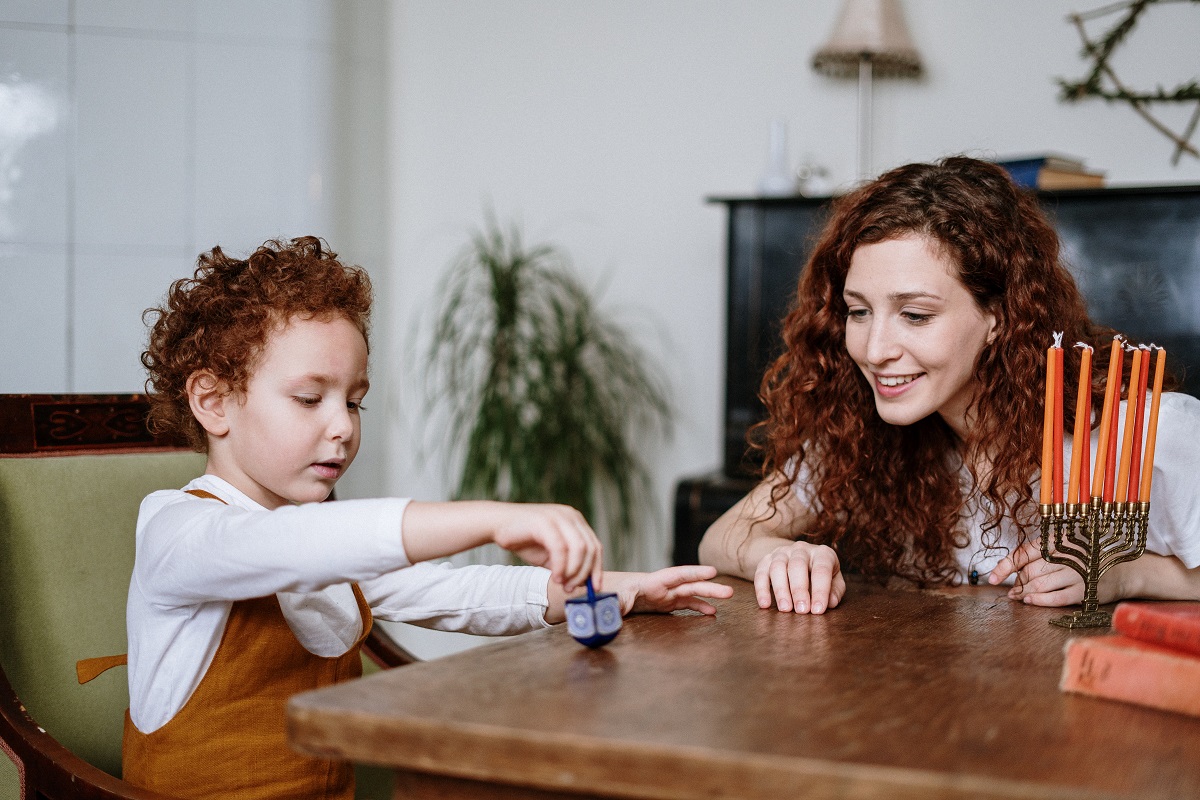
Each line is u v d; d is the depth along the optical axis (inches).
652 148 118.7
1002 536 52.5
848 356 52.7
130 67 110.0
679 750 22.0
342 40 117.9
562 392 109.8
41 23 107.2
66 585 47.8
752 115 115.2
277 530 32.8
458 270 122.8
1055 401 37.9
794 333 54.1
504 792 25.0
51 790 38.0
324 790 40.3
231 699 39.1
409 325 124.4
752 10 114.8
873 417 53.2
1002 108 106.1
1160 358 38.8
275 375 39.3
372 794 49.0
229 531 34.4
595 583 33.3
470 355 118.3
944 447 53.2
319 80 116.0
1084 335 52.4
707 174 117.0
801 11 113.0
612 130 120.0
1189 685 25.8
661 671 29.6
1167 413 46.5
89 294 108.7
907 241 45.0
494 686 27.5
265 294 39.6
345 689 26.9
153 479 51.3
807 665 30.8
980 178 48.3
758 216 95.0
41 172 107.2
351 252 120.1
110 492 49.9
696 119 117.2
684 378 118.1
